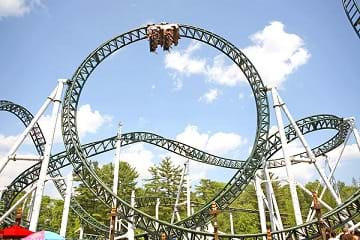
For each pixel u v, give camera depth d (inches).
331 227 861.8
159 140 1608.0
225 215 2957.7
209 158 1624.0
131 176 2970.0
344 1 940.0
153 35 1214.3
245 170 1146.0
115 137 1480.1
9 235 620.1
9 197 1379.2
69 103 1162.6
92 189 1084.5
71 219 2576.3
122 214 1027.3
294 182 1043.3
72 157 1137.4
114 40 1266.0
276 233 922.7
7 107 1376.7
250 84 1258.6
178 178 3284.9
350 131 1242.6
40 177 1004.6
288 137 1427.2
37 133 1430.9
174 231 996.6
